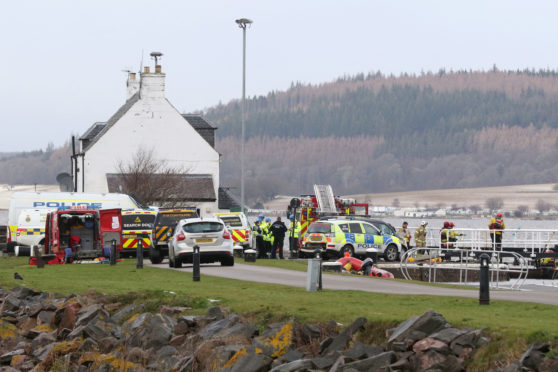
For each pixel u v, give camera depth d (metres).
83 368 65.44
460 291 84.56
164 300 77.62
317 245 165.12
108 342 69.81
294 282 97.38
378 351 52.19
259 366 56.19
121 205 177.38
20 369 69.12
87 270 120.25
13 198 173.75
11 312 86.81
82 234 144.88
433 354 48.41
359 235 165.25
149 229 154.50
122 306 81.31
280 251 164.62
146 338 67.81
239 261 142.00
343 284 95.19
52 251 142.00
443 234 158.50
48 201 174.62
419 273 148.25
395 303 67.94
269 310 66.06
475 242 153.12
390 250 168.38
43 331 79.25
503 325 50.16
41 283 101.06
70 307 79.94
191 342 64.81
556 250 157.38
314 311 63.31
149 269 120.44
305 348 57.50
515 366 43.81
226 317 67.06
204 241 123.06
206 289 86.00
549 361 43.34
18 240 167.50
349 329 56.00
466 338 48.69
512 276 153.75
